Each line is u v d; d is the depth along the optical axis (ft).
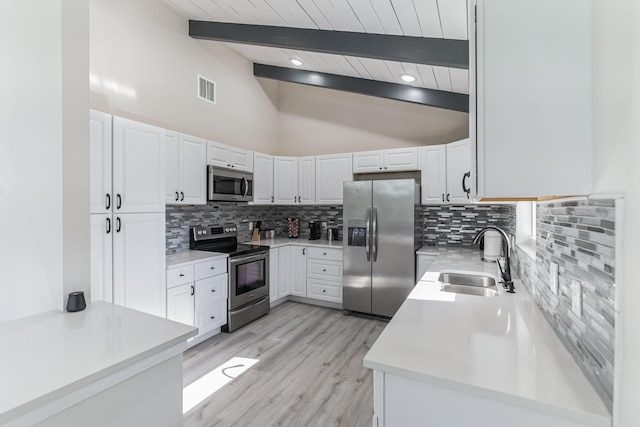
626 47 2.15
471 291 6.88
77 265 4.74
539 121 2.82
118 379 3.26
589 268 2.85
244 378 7.91
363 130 15.43
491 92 2.93
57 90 4.50
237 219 14.23
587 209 2.89
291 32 9.58
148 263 8.29
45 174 4.65
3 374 2.95
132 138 7.97
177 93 11.47
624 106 2.18
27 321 4.25
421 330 4.09
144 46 10.30
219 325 10.52
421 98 11.89
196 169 10.73
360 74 12.26
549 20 2.82
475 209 12.81
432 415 3.07
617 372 2.28
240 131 14.60
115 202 7.55
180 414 4.00
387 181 11.84
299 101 16.81
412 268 11.50
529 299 5.46
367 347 9.70
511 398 2.70
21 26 4.74
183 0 10.34
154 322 4.26
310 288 13.80
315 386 7.57
